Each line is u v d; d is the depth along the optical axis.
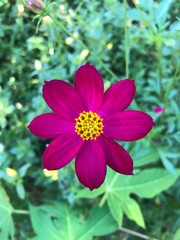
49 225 0.15
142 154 0.16
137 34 0.16
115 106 0.12
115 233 0.17
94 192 0.15
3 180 0.17
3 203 0.16
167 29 0.18
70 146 0.12
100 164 0.12
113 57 0.18
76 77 0.11
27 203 0.17
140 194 0.15
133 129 0.11
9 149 0.17
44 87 0.11
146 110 0.17
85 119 0.12
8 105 0.16
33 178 0.18
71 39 0.15
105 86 0.15
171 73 0.17
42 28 0.15
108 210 0.16
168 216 0.17
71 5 0.18
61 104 0.11
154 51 0.17
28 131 0.17
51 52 0.15
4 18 0.18
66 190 0.16
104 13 0.17
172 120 0.16
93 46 0.16
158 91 0.16
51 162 0.11
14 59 0.17
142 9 0.16
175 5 0.18
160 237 0.17
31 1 0.12
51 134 0.11
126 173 0.11
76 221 0.16
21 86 0.17
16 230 0.17
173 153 0.16
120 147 0.11
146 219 0.17
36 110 0.16
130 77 0.18
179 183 0.17
